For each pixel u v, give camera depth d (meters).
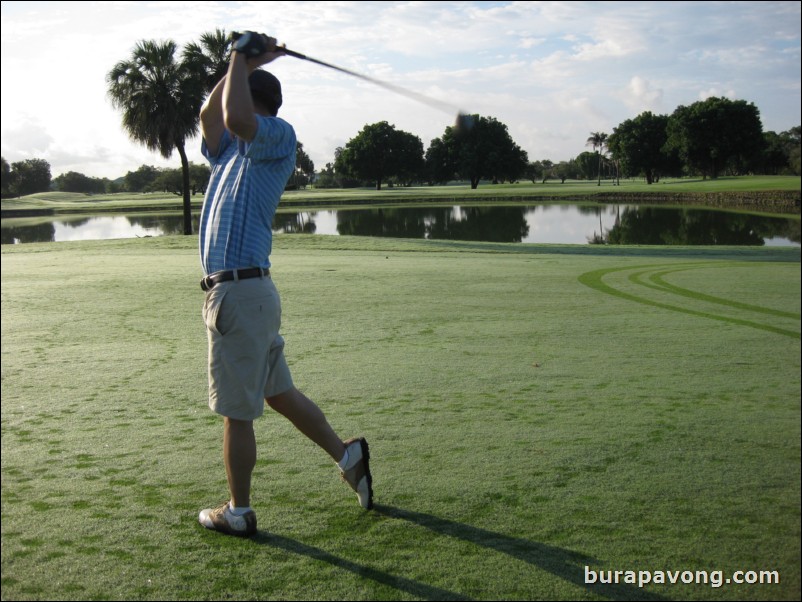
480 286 10.95
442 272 12.98
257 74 3.11
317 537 2.84
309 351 6.38
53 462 3.64
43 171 119.62
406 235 35.34
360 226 41.28
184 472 3.51
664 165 111.69
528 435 4.09
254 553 2.71
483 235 35.19
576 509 3.10
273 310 2.97
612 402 4.78
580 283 11.40
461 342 6.80
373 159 119.75
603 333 7.27
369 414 4.49
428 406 4.67
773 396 4.95
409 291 10.35
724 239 30.67
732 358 6.14
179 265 14.87
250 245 2.92
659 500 3.19
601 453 3.79
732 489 3.31
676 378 5.44
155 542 2.79
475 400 4.81
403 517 3.01
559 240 31.95
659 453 3.79
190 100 30.69
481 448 3.86
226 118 2.80
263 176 2.96
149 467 3.57
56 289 10.60
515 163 112.88
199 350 6.40
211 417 4.41
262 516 3.03
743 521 2.99
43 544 2.77
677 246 23.22
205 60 31.11
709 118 95.81
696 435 4.09
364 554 2.71
